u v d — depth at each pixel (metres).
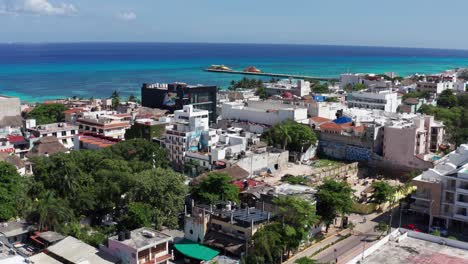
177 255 112.75
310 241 122.62
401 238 99.75
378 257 90.88
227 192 127.88
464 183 129.50
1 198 123.44
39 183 131.75
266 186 144.62
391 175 190.50
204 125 197.12
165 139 193.12
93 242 110.00
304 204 115.00
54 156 144.38
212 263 103.06
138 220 116.88
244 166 175.88
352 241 124.50
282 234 107.25
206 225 114.94
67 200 126.44
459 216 130.50
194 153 181.75
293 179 161.38
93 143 194.62
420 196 137.12
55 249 101.50
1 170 129.62
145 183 125.00
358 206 146.62
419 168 186.38
